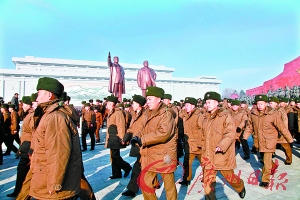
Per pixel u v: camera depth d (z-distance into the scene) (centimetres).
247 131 544
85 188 311
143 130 334
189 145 462
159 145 302
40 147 237
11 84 3056
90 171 571
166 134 288
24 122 393
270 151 438
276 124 438
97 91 3303
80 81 3262
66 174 236
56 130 227
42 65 3953
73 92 3209
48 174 221
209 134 350
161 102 328
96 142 1095
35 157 242
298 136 920
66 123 237
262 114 459
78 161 250
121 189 440
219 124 343
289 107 938
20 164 392
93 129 882
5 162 682
